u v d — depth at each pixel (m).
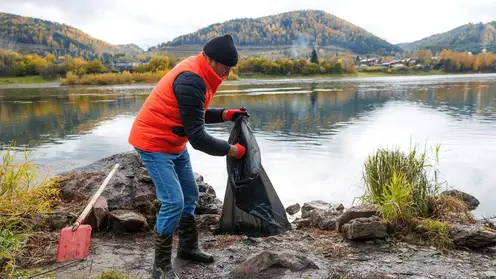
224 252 4.38
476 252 4.27
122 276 3.61
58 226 4.76
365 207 5.01
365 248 4.38
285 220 4.22
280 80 93.25
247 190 4.05
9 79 106.56
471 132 14.62
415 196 5.22
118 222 4.77
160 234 3.67
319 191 7.75
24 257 4.02
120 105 30.55
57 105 31.45
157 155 3.59
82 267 3.90
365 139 13.67
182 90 3.35
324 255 4.23
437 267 3.89
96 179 5.59
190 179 3.98
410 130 15.45
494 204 6.89
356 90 44.81
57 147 13.07
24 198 4.98
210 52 3.42
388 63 159.25
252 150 3.96
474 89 42.41
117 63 159.00
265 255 3.84
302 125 17.72
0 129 18.16
